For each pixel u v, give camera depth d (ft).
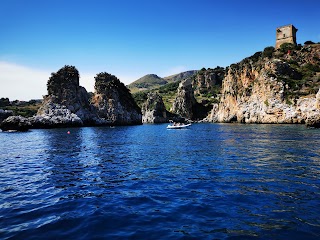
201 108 578.66
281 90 289.12
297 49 393.50
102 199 38.70
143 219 30.86
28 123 230.07
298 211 32.45
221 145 108.99
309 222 29.04
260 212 32.37
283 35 449.06
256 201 36.63
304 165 62.28
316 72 322.55
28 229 28.02
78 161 73.26
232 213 32.30
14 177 53.72
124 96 403.95
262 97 313.32
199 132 200.64
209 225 28.84
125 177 53.31
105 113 359.87
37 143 125.59
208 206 35.09
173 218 31.09
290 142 109.81
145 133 200.34
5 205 36.09
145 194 41.16
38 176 54.49
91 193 41.88
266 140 121.08
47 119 274.16
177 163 68.95
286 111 276.62
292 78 312.71
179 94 564.30
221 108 438.81
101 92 371.56
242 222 29.45
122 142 129.80
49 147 108.47
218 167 62.18
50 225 29.09
